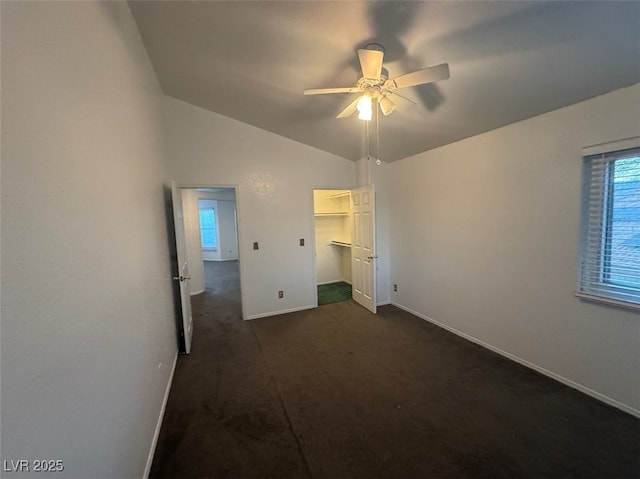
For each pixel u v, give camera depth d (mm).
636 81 1754
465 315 3178
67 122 921
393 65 2031
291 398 2217
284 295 4145
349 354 2896
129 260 1498
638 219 1893
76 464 862
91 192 1075
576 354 2201
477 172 2912
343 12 1654
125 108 1617
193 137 3492
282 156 3977
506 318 2723
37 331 709
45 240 763
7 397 593
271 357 2875
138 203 1779
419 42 1799
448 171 3262
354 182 4461
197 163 3523
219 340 3289
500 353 2809
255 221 3896
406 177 3955
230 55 2289
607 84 1820
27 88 720
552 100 2088
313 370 2613
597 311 2066
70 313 869
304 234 4203
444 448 1713
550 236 2311
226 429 1905
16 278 643
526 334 2553
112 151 1345
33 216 718
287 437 1826
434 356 2812
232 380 2482
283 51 2115
